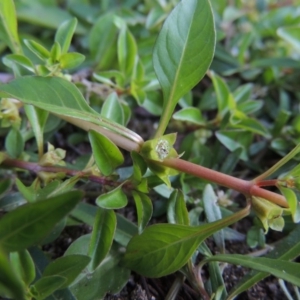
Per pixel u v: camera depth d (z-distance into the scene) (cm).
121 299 11
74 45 17
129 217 12
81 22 17
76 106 10
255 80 17
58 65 11
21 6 16
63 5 18
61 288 9
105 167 10
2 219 8
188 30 10
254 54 17
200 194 12
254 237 12
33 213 8
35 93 9
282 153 14
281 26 17
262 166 14
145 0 17
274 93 16
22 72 12
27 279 8
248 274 10
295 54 17
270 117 16
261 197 10
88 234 11
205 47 10
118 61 15
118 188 10
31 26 17
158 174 10
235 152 13
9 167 11
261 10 18
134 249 10
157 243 10
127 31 14
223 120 14
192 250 10
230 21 17
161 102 15
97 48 15
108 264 11
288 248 10
